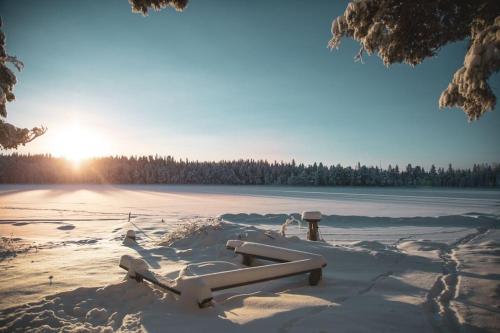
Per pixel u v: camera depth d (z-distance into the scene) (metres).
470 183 108.81
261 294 4.22
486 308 3.77
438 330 3.16
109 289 4.25
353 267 5.84
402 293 4.33
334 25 5.79
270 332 3.04
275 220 16.97
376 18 5.20
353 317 3.39
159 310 3.58
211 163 129.25
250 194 53.59
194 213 23.80
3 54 10.66
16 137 11.27
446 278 5.02
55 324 3.42
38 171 127.19
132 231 9.76
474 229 13.16
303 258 4.81
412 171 115.12
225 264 5.93
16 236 12.43
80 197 45.06
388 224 15.20
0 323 3.46
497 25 3.76
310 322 3.25
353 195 51.28
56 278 5.26
